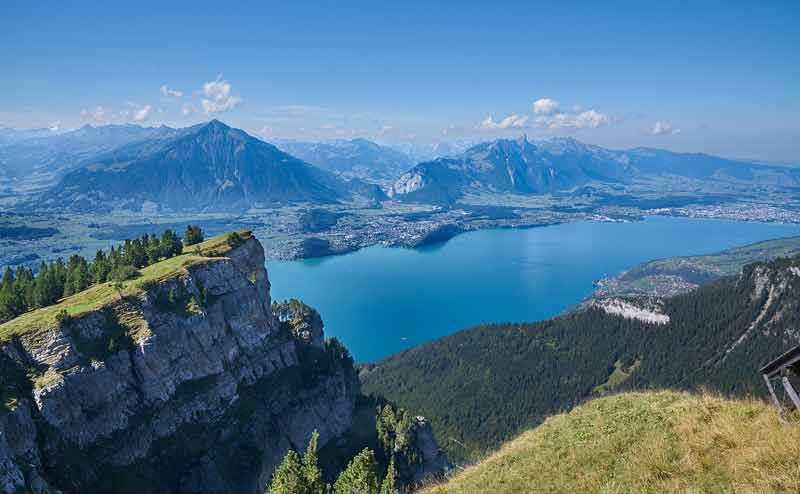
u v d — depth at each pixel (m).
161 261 120.81
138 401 87.75
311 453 36.34
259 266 138.25
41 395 74.56
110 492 76.94
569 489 25.41
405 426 125.19
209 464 90.25
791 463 19.47
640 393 38.16
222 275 116.62
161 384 91.19
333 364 138.12
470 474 33.47
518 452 33.44
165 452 87.81
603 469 26.02
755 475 20.03
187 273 107.31
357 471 35.22
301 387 124.00
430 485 36.28
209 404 98.62
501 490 28.34
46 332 81.25
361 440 127.88
